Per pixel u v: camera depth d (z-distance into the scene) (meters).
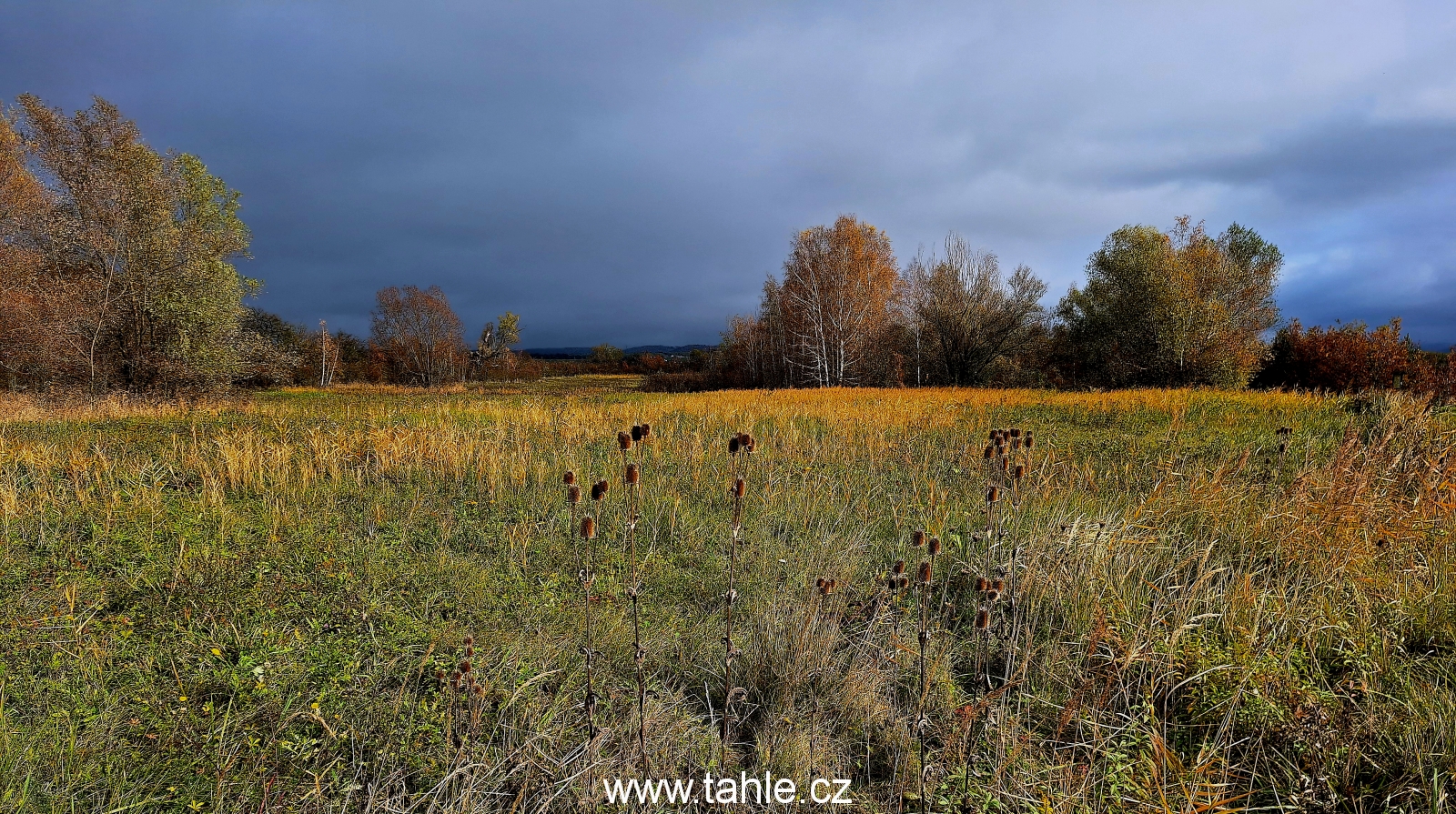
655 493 6.46
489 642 3.58
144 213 18.97
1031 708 3.02
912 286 36.44
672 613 4.04
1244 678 2.81
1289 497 5.10
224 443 7.98
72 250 18.50
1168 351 26.09
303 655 3.40
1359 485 4.93
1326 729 2.58
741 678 3.28
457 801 2.37
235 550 4.91
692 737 2.88
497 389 45.09
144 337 19.45
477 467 7.43
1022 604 3.81
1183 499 5.38
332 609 3.95
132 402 16.95
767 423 12.03
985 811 2.36
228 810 2.36
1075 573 4.04
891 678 3.29
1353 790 2.34
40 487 6.36
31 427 11.52
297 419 12.98
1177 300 25.34
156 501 5.98
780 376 41.81
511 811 2.33
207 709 2.89
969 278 33.84
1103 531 4.47
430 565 4.71
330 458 7.45
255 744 2.65
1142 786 2.38
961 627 3.86
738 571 4.70
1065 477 6.88
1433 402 12.10
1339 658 3.16
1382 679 2.96
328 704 2.96
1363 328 25.27
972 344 33.88
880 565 4.74
